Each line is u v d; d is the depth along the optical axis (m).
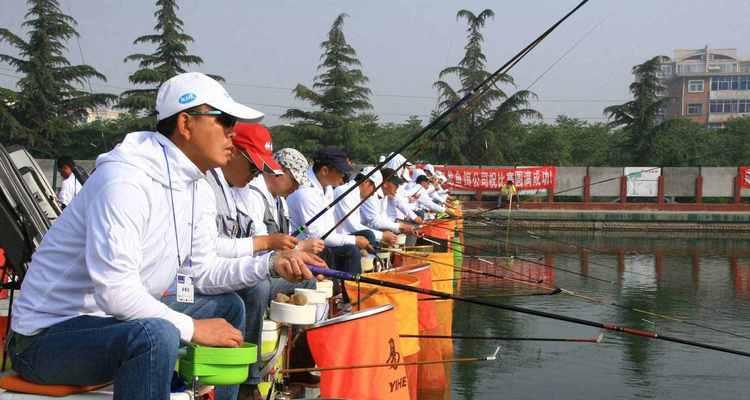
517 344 8.09
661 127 36.00
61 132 23.09
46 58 22.22
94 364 2.56
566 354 7.68
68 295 2.65
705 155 35.66
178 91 2.85
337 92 33.19
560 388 6.46
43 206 4.96
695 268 15.84
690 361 7.60
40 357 2.62
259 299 3.59
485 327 9.01
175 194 2.85
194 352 2.78
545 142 36.44
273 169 4.16
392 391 4.27
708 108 70.62
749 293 12.33
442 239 11.90
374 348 4.14
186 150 2.88
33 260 2.73
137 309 2.59
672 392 6.47
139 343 2.46
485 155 33.19
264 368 3.63
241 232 4.38
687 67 71.94
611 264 16.42
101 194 2.59
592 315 10.03
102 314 2.70
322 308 4.67
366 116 35.06
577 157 37.75
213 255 3.34
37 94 22.31
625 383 6.68
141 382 2.46
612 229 26.23
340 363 4.02
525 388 6.43
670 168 27.55
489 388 6.37
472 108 8.32
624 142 37.00
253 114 2.94
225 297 3.36
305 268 3.34
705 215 25.84
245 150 4.11
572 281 13.51
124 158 2.68
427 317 7.13
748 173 27.11
